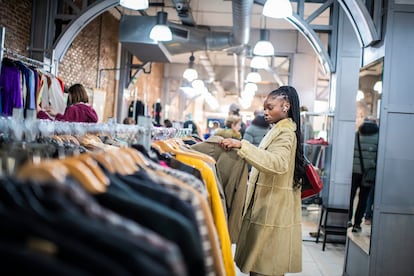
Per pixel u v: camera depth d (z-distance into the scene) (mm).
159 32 6336
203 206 1217
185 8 7293
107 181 1102
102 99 8508
